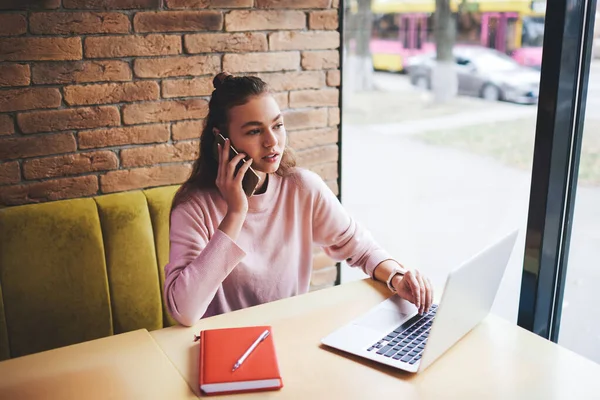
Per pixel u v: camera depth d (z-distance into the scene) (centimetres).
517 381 111
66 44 183
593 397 106
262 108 144
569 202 173
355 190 353
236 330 126
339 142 245
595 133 167
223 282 154
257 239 158
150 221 192
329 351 122
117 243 186
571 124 164
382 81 313
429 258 292
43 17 178
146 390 108
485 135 256
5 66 176
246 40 213
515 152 221
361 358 119
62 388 109
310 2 224
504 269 134
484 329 131
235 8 209
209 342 121
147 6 193
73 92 187
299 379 112
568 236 176
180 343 126
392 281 150
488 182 266
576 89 161
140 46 195
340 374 113
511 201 244
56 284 179
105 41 189
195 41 204
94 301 184
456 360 118
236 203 143
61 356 121
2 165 181
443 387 109
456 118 287
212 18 205
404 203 338
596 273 182
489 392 107
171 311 135
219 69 210
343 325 133
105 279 185
